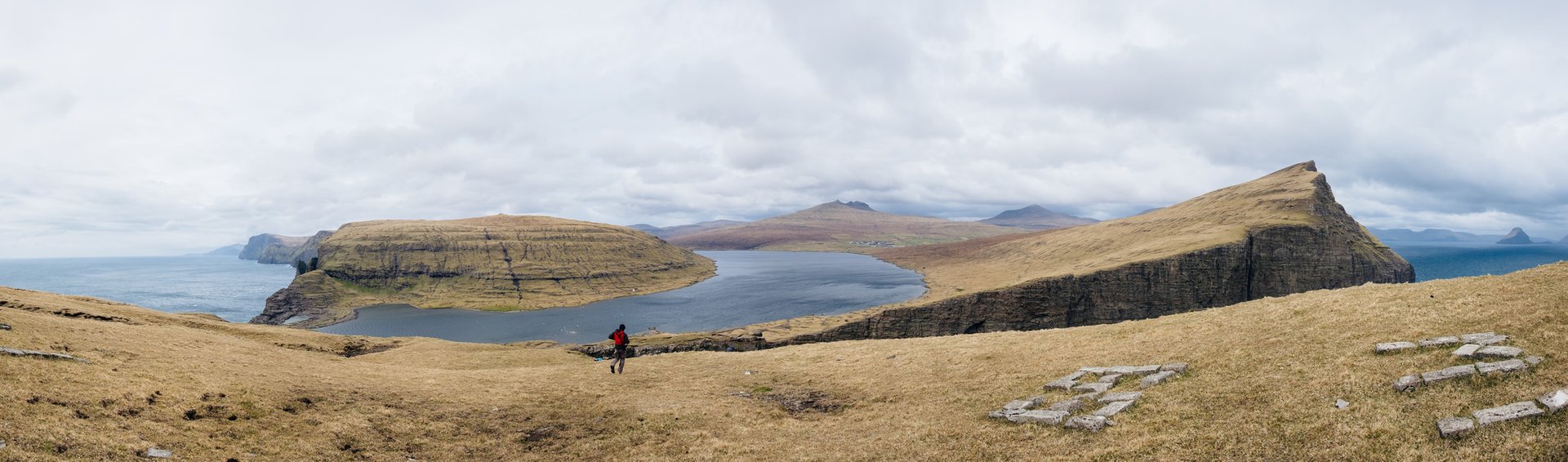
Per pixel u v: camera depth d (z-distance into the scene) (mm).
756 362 46938
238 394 26500
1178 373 28828
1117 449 21188
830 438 27344
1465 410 19031
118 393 23016
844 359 45531
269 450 21875
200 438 21359
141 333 37375
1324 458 18266
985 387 32844
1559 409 17219
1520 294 29125
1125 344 37156
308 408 27203
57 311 55344
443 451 25375
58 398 21125
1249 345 31078
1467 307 29109
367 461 23062
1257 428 21031
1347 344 27859
